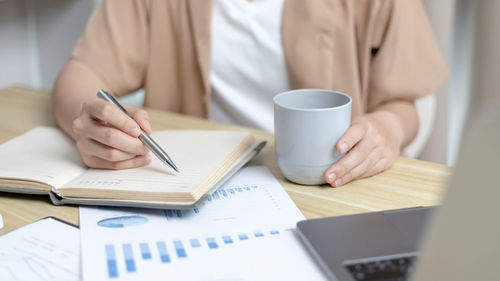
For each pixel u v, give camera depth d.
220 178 0.65
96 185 0.62
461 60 1.64
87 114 0.68
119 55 1.10
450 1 1.45
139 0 1.12
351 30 1.01
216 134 0.77
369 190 0.66
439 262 0.35
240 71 1.12
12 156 0.72
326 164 0.65
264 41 1.07
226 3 1.09
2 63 1.95
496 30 1.42
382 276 0.45
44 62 2.07
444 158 1.57
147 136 0.66
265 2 1.06
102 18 1.11
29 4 2.00
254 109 1.13
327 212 0.60
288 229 0.56
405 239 0.51
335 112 0.62
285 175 0.68
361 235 0.52
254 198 0.63
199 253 0.51
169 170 0.65
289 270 0.48
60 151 0.75
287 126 0.63
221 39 1.11
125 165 0.67
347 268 0.46
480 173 0.31
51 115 0.98
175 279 0.47
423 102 1.20
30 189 0.63
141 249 0.51
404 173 0.71
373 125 0.74
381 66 1.00
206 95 1.13
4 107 1.03
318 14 1.01
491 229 0.32
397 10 0.99
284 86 1.10
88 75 1.03
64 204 0.63
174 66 1.17
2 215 0.60
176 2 1.11
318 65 1.03
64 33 1.95
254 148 0.75
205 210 0.60
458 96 1.68
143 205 0.58
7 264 0.49
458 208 0.33
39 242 0.53
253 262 0.49
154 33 1.13
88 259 0.49
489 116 0.30
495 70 1.44
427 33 1.03
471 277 0.34
